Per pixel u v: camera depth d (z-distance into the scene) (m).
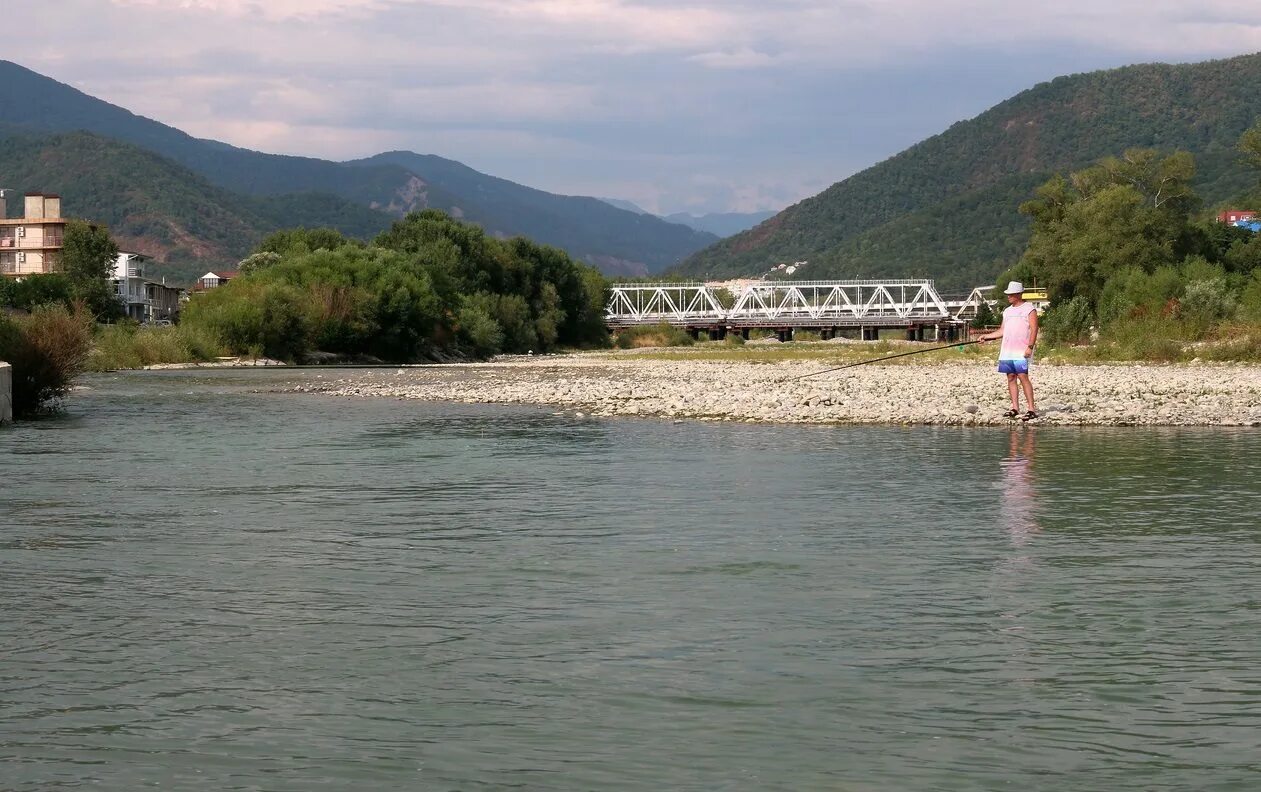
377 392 49.28
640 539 14.04
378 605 10.73
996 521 15.20
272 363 92.56
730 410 33.53
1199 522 15.06
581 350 149.00
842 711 7.86
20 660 9.05
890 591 11.18
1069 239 118.31
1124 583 11.48
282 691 8.30
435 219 136.62
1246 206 181.38
